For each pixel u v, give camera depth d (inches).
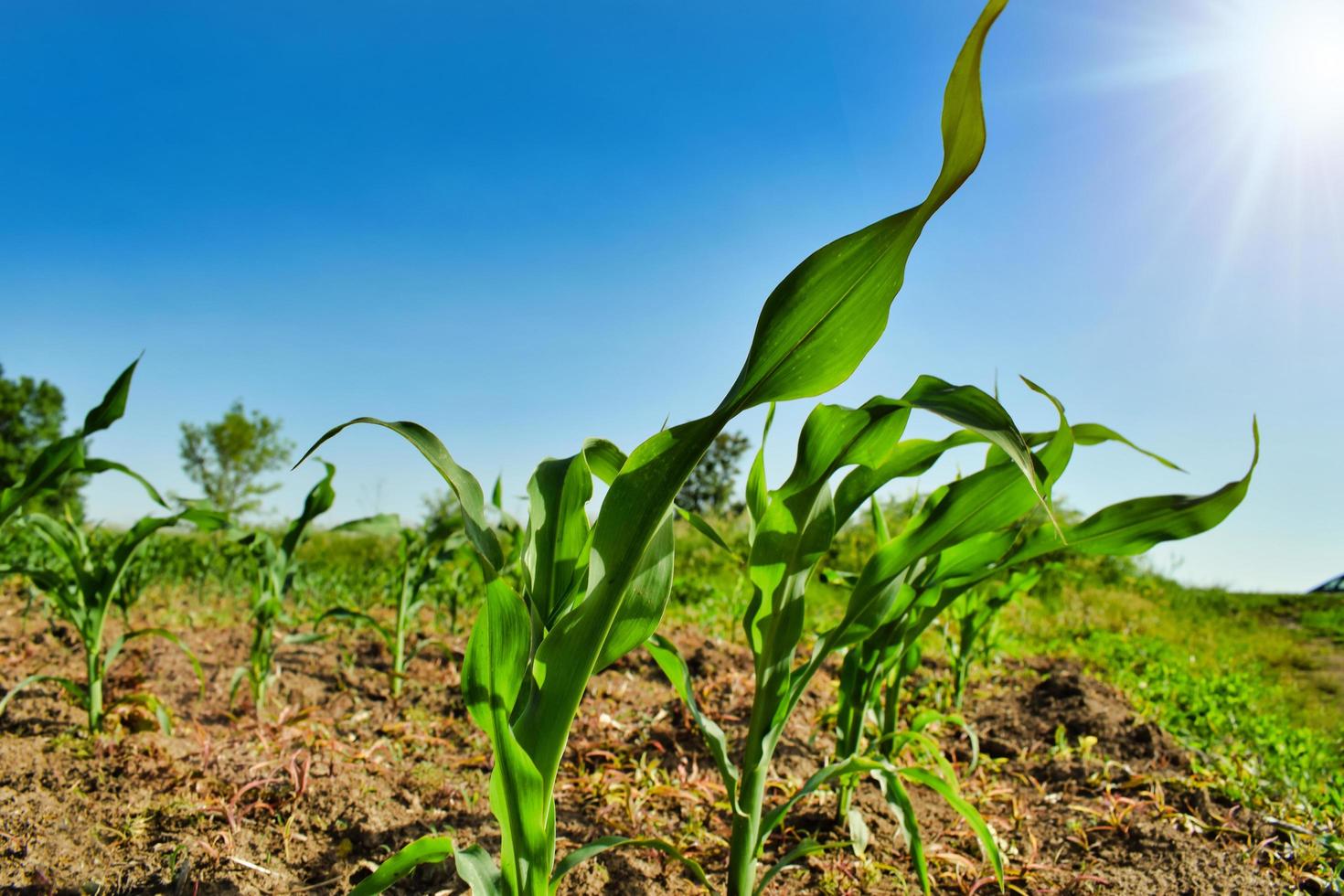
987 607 137.7
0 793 81.7
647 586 57.9
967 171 42.4
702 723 71.2
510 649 50.9
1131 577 410.0
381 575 261.4
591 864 81.7
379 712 138.0
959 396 55.3
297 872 77.1
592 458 67.6
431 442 50.6
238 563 229.0
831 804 99.9
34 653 156.6
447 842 52.5
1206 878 82.5
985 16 38.3
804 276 47.2
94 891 69.7
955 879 84.3
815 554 67.7
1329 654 310.7
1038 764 122.6
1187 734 138.6
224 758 100.0
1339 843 88.9
